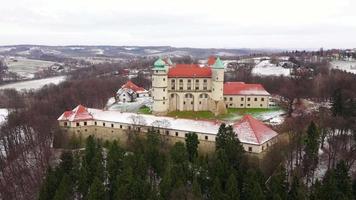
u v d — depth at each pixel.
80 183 110.75
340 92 168.12
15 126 186.88
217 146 125.12
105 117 164.50
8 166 143.12
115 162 119.38
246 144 130.12
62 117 161.88
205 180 110.25
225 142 123.56
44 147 154.25
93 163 118.88
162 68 192.50
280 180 103.88
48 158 143.38
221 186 108.12
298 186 102.56
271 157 132.38
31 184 127.31
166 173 106.56
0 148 162.75
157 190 110.12
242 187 107.75
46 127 174.38
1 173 138.62
